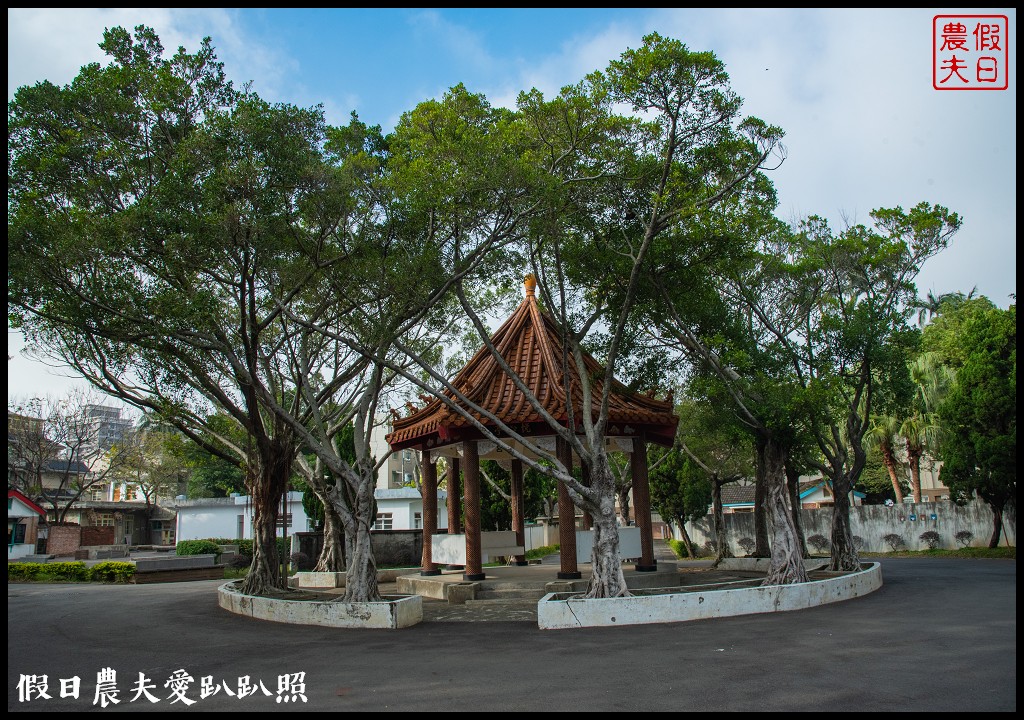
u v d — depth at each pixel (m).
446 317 22.33
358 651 11.77
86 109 15.70
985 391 29.81
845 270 21.11
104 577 30.11
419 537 37.53
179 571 30.97
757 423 18.19
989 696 7.76
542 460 24.73
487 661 10.55
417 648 11.91
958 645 10.56
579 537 19.36
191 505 51.41
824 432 23.52
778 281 21.27
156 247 14.48
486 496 35.28
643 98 14.68
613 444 20.20
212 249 14.48
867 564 24.81
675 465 39.91
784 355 20.14
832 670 9.12
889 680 8.55
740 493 57.75
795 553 17.39
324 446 17.20
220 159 14.48
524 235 15.88
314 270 15.75
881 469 53.22
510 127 15.05
